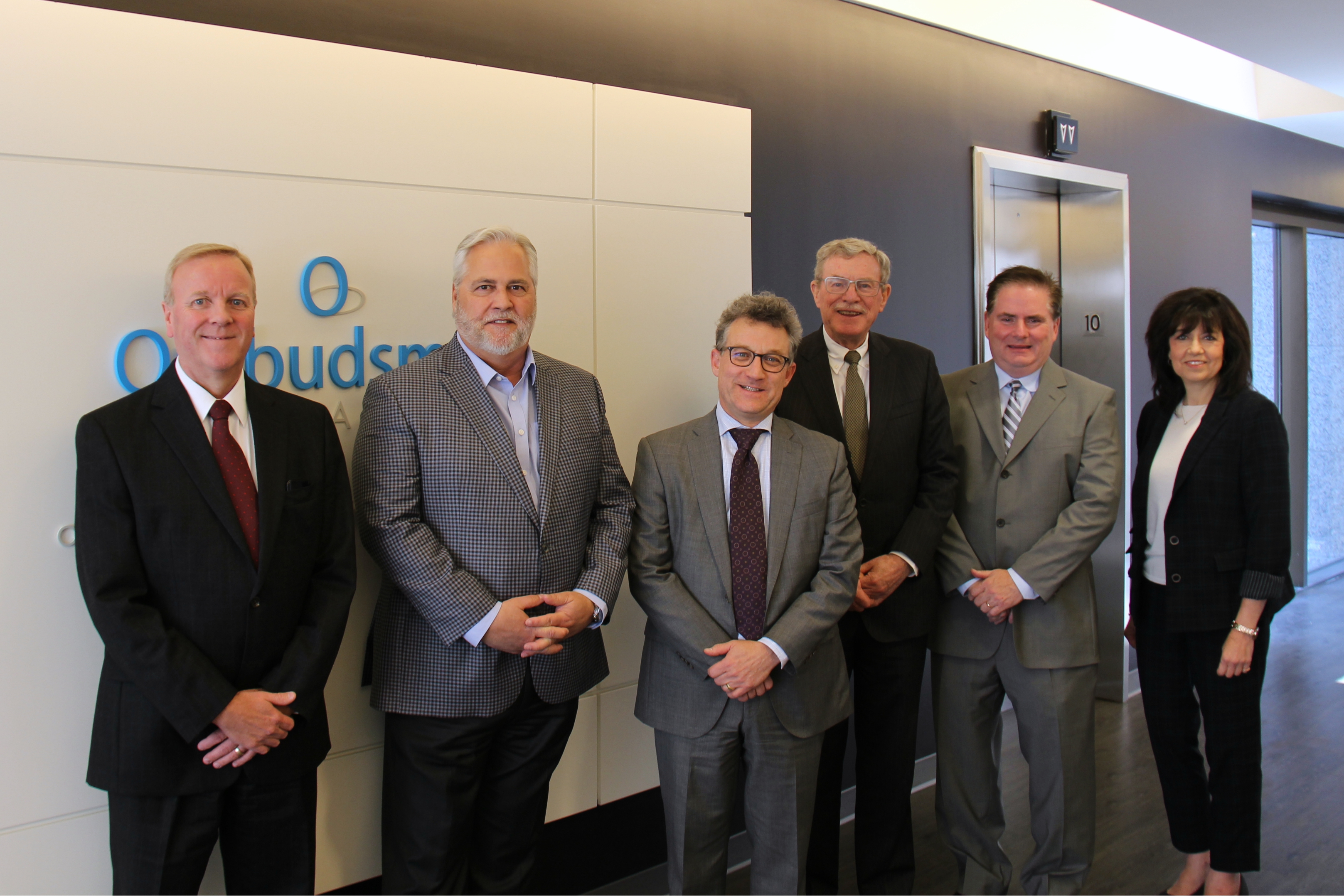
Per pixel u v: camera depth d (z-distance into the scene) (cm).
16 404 182
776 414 249
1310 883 271
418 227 229
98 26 187
